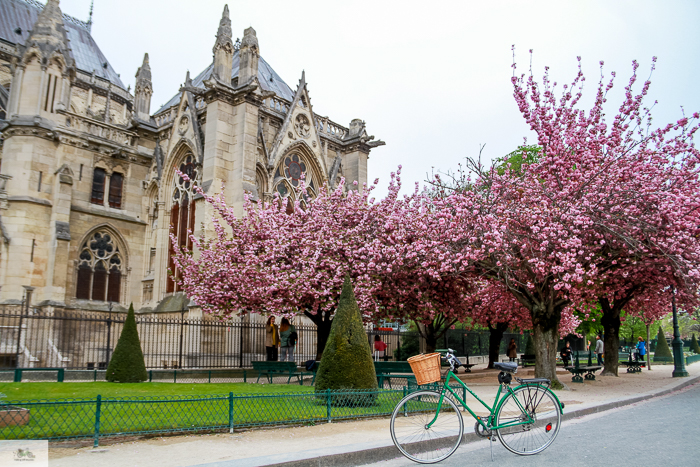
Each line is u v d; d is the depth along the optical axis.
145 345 30.98
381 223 22.48
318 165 37.56
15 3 50.66
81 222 32.38
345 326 12.99
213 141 30.75
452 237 19.62
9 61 44.25
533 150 34.69
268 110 35.12
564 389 18.62
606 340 26.55
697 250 18.16
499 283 21.48
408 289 21.89
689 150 19.12
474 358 41.31
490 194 20.89
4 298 28.34
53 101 31.88
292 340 25.12
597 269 19.78
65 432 8.79
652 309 28.00
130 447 8.41
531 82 20.20
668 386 20.25
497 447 9.16
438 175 22.48
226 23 32.53
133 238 34.75
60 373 18.95
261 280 21.28
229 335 28.22
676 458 7.78
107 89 51.22
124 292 34.03
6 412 8.93
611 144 19.80
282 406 11.91
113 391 14.48
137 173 35.72
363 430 10.12
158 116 38.09
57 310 29.06
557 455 8.20
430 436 8.63
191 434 9.50
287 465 7.21
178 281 27.47
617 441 9.20
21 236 29.20
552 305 19.41
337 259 21.52
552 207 18.45
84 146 33.12
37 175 30.36
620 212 18.42
